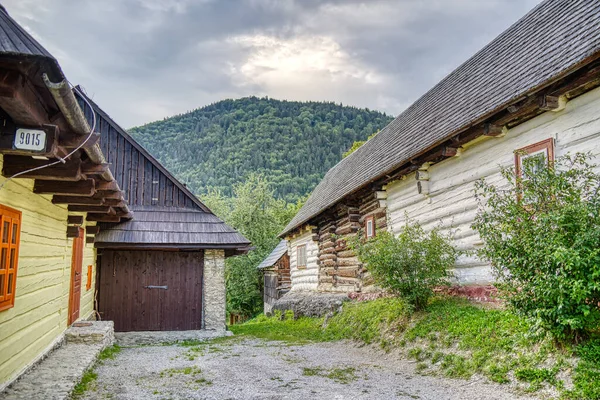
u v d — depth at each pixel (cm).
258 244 3080
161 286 1252
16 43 312
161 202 1352
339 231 1387
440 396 504
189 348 963
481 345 594
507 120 682
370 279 1156
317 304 1316
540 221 485
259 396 525
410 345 732
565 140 607
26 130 385
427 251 784
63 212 784
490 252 542
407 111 1356
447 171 855
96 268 1223
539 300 486
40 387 510
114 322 1215
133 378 630
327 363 733
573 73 567
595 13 646
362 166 1344
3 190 485
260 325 1470
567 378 450
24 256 567
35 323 626
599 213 452
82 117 390
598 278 437
